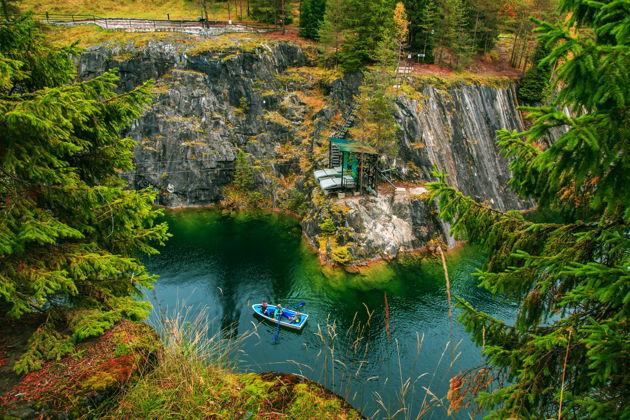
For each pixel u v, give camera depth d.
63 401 4.57
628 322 4.54
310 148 46.22
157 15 65.69
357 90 45.72
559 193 6.26
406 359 20.33
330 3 44.81
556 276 5.57
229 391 5.16
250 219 42.50
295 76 49.44
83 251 6.96
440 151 40.88
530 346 5.44
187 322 6.16
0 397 4.61
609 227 5.39
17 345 5.75
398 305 26.27
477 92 46.59
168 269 31.00
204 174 46.09
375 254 32.75
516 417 4.83
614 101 3.88
